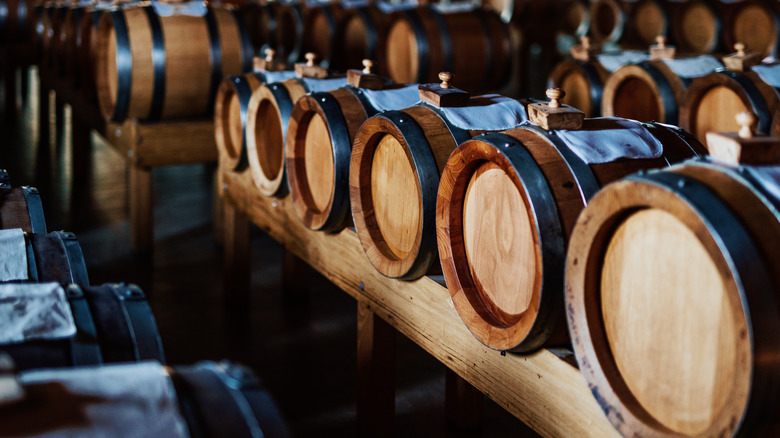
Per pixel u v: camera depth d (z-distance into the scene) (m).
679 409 1.94
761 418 1.74
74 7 7.56
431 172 2.85
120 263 5.69
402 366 4.30
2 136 9.70
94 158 8.75
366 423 3.54
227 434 1.47
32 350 1.78
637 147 2.42
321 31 9.37
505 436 3.64
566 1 11.99
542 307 2.28
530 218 2.39
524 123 2.59
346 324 4.79
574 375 2.31
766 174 1.83
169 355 4.33
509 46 8.22
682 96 5.54
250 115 4.32
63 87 8.11
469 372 2.83
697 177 1.85
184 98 5.80
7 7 9.98
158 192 7.57
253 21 10.95
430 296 3.01
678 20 8.92
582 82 6.70
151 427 1.40
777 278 1.72
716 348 1.82
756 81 4.88
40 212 2.83
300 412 3.78
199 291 5.24
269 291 5.29
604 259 2.12
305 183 3.89
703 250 1.84
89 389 1.47
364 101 3.54
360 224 3.32
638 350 2.04
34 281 2.28
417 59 7.93
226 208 4.91
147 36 5.61
